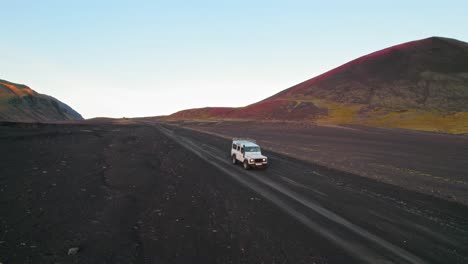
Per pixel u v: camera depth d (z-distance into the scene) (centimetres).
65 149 2845
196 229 1046
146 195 1435
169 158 2755
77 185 1527
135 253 836
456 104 10462
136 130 6825
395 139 5766
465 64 13888
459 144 4981
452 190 1872
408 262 863
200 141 4728
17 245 843
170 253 850
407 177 2258
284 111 13588
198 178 1922
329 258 870
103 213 1145
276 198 1516
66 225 1009
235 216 1209
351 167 2633
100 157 2508
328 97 14775
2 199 1225
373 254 909
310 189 1750
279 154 3366
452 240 1043
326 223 1173
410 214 1329
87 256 804
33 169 1830
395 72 15012
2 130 4169
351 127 8625
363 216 1276
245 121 11775
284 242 973
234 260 829
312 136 6303
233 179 1950
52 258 782
